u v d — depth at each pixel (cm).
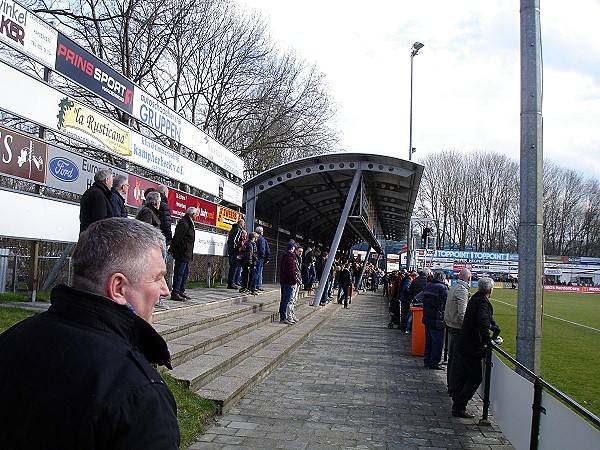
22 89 804
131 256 194
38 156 850
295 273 1374
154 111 1261
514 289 6775
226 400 692
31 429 159
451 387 789
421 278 1511
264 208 2222
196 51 2900
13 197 798
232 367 863
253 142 3150
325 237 3516
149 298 198
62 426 156
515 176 8344
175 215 1392
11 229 796
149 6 2403
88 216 680
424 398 859
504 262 6919
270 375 933
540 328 650
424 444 632
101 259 191
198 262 2328
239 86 3086
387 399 834
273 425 660
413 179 1950
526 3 680
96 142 1013
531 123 669
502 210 8344
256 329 1192
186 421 594
